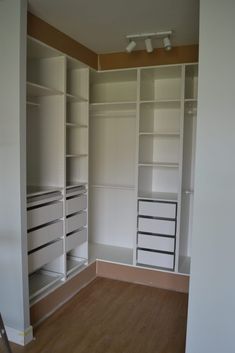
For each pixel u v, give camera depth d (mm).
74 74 3137
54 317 2598
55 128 2775
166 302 2869
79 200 3043
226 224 1729
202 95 1711
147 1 2105
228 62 1651
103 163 3822
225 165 1698
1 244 2242
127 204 3770
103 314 2658
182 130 2932
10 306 2268
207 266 1794
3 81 2111
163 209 3076
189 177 3398
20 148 2109
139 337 2350
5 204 2193
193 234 1799
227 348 1807
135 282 3252
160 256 3148
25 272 2227
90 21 2449
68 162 3252
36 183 2902
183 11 2260
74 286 2992
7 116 2123
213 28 1663
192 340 1879
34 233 2432
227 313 1785
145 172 3363
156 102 3037
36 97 2822
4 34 2080
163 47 3010
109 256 3471
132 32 2678
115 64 3217
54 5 2178
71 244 2945
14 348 2205
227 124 1677
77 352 2172
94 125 3803
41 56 2715
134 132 3635
